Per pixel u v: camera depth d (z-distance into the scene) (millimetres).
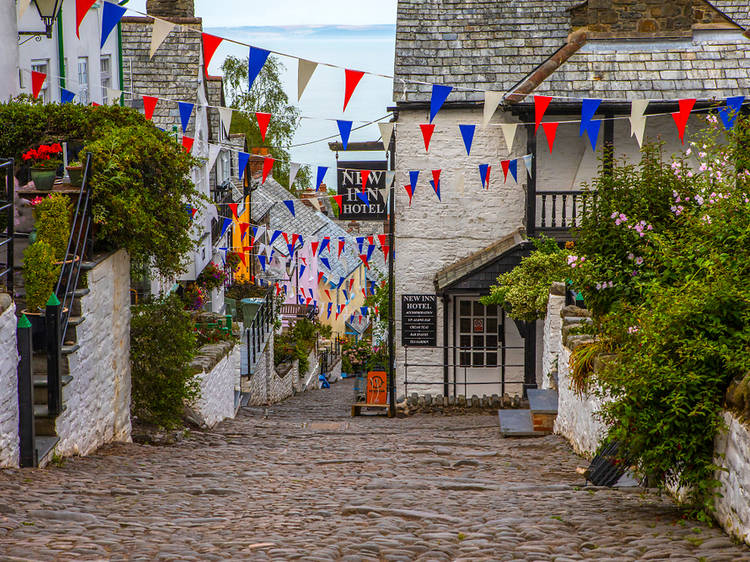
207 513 12625
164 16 41344
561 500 13945
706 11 34594
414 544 10523
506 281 31625
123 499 13281
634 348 12773
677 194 18969
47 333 15875
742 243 13539
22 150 21531
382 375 35344
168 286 32000
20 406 15016
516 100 33281
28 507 11781
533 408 24375
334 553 9898
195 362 26812
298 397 50844
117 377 20672
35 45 26562
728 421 11117
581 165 35250
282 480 16406
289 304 64688
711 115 20797
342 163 36594
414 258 36469
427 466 18969
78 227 18734
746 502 10438
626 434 12320
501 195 35906
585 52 34281
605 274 19000
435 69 35562
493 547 10336
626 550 10078
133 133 20188
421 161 35938
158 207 20281
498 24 36625
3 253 19406
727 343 11781
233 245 48938
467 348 35719
